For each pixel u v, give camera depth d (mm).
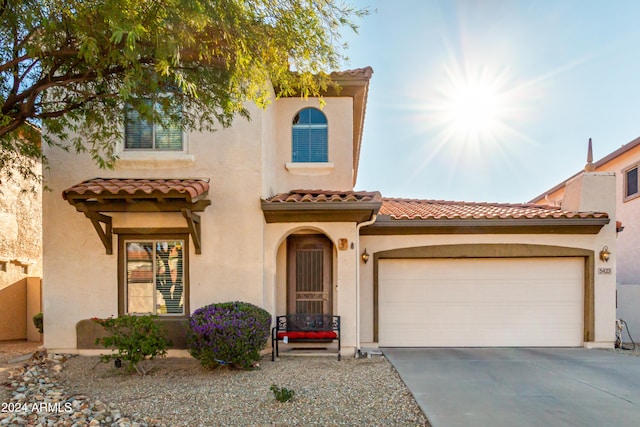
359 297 11750
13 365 9594
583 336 11984
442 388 7672
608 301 11930
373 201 10367
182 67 7598
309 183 12836
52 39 6477
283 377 8461
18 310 14352
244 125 10766
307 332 10555
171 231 10539
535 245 12070
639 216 16500
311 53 7586
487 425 5934
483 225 11852
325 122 13086
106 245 10297
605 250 12000
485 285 12172
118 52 6340
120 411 6512
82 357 10125
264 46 7246
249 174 10711
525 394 7352
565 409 6613
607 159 18016
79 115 8648
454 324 12102
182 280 10609
